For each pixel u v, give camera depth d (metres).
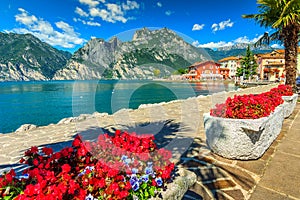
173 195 1.73
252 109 3.43
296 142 4.10
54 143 4.58
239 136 3.17
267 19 10.19
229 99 3.80
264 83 34.88
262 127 3.05
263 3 9.66
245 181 2.65
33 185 1.49
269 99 4.52
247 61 48.59
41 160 1.98
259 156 3.30
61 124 6.53
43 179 1.58
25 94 28.69
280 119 4.50
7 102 20.88
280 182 2.59
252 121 3.03
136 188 1.55
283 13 9.12
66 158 2.01
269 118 3.43
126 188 1.53
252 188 2.49
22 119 13.33
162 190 1.75
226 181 2.66
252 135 3.14
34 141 4.75
